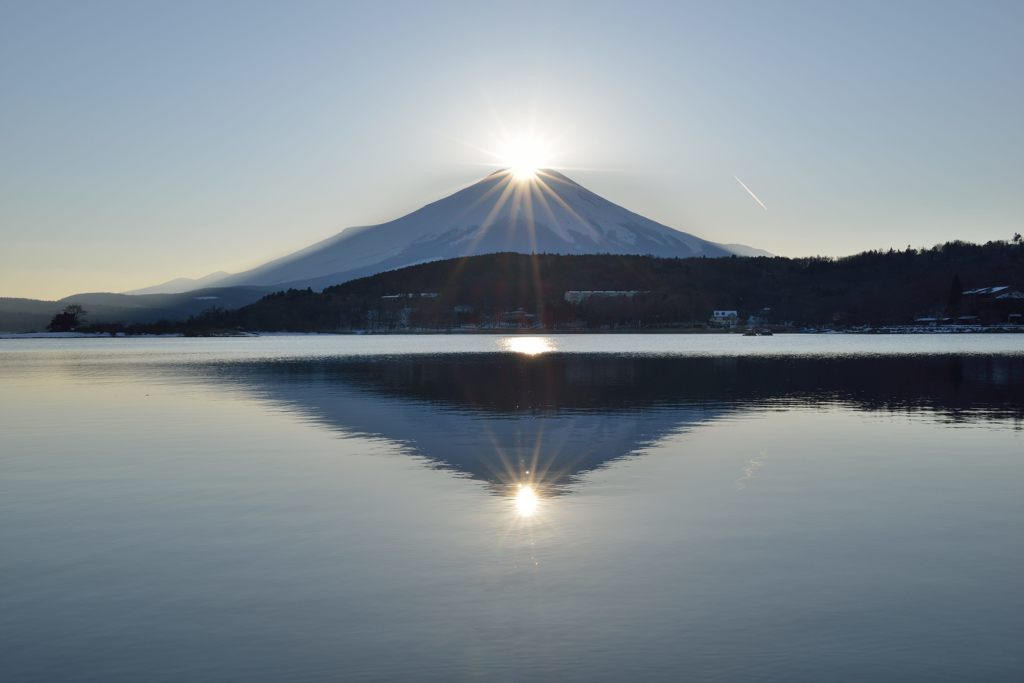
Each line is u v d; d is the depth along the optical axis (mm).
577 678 12117
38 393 57812
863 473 26156
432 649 13086
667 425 37719
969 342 158375
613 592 15406
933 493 23234
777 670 12312
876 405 45750
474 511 21359
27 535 19438
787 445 31781
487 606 14773
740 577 16156
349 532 19453
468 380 66125
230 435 35531
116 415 43594
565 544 18344
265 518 20812
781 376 68312
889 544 18219
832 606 14664
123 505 22328
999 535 18938
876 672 12234
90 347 186875
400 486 24531
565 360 98375
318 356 117688
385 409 45031
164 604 15016
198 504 22391
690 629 13734
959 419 39500
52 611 14750
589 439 33562
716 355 109688
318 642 13375
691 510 21328
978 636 13398
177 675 12320
